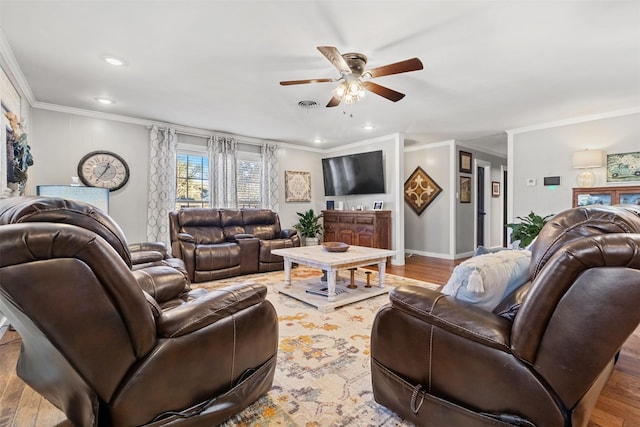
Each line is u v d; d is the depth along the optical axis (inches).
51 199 39.6
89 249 35.1
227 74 115.0
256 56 101.0
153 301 46.8
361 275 173.2
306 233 238.1
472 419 46.0
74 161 158.6
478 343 45.6
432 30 86.1
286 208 245.9
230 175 211.9
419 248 249.9
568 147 172.1
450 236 229.3
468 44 93.8
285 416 57.2
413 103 146.6
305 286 141.8
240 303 54.5
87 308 35.7
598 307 35.0
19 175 110.3
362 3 74.6
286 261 140.6
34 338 39.3
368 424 55.2
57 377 43.6
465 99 141.2
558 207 175.3
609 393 65.2
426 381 51.2
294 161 250.5
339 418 56.7
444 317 48.9
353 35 88.4
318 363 77.3
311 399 62.5
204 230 183.0
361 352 83.3
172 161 185.9
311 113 163.6
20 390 66.0
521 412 42.2
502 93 133.9
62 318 33.9
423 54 99.7
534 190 184.4
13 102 110.0
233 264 169.6
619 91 131.7
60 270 33.2
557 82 122.3
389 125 187.0
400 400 54.4
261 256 181.5
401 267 199.0
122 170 171.8
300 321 105.4
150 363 42.6
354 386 67.3
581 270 35.9
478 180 263.9
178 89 130.0
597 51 98.2
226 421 55.5
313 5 75.2
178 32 87.1
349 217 222.8
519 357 41.8
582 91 131.7
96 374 38.2
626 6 75.6
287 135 216.7
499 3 74.7
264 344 59.1
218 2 74.1
